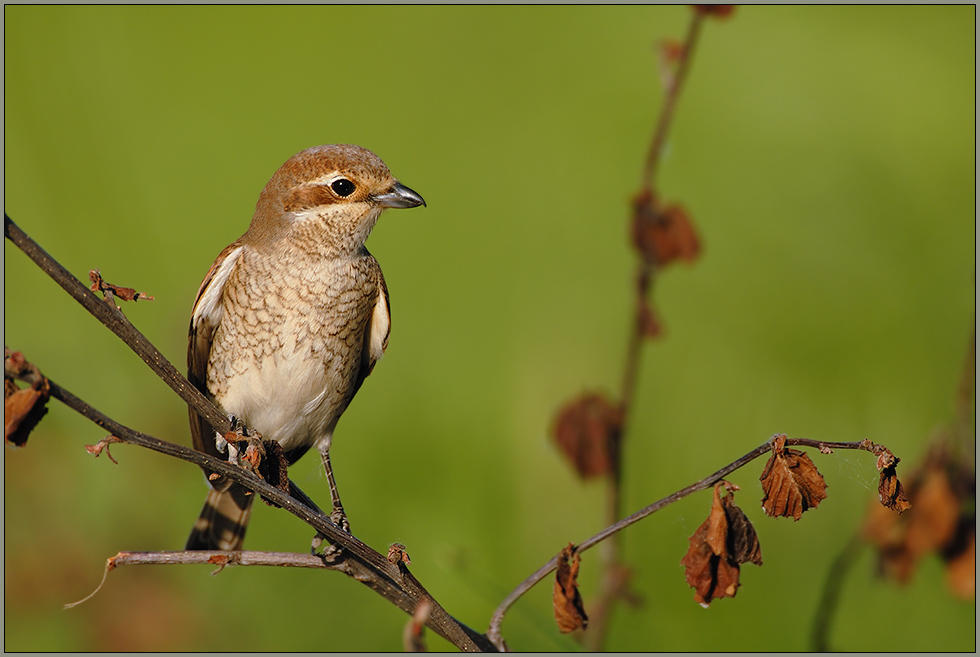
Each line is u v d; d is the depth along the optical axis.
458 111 15.49
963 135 13.56
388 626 9.04
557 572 4.86
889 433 10.42
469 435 10.75
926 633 8.68
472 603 9.24
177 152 14.27
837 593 7.20
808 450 10.07
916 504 6.80
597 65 16.11
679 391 11.04
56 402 9.31
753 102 14.53
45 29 15.54
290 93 15.76
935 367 10.77
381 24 17.45
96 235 12.88
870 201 12.78
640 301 7.22
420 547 9.88
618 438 7.26
